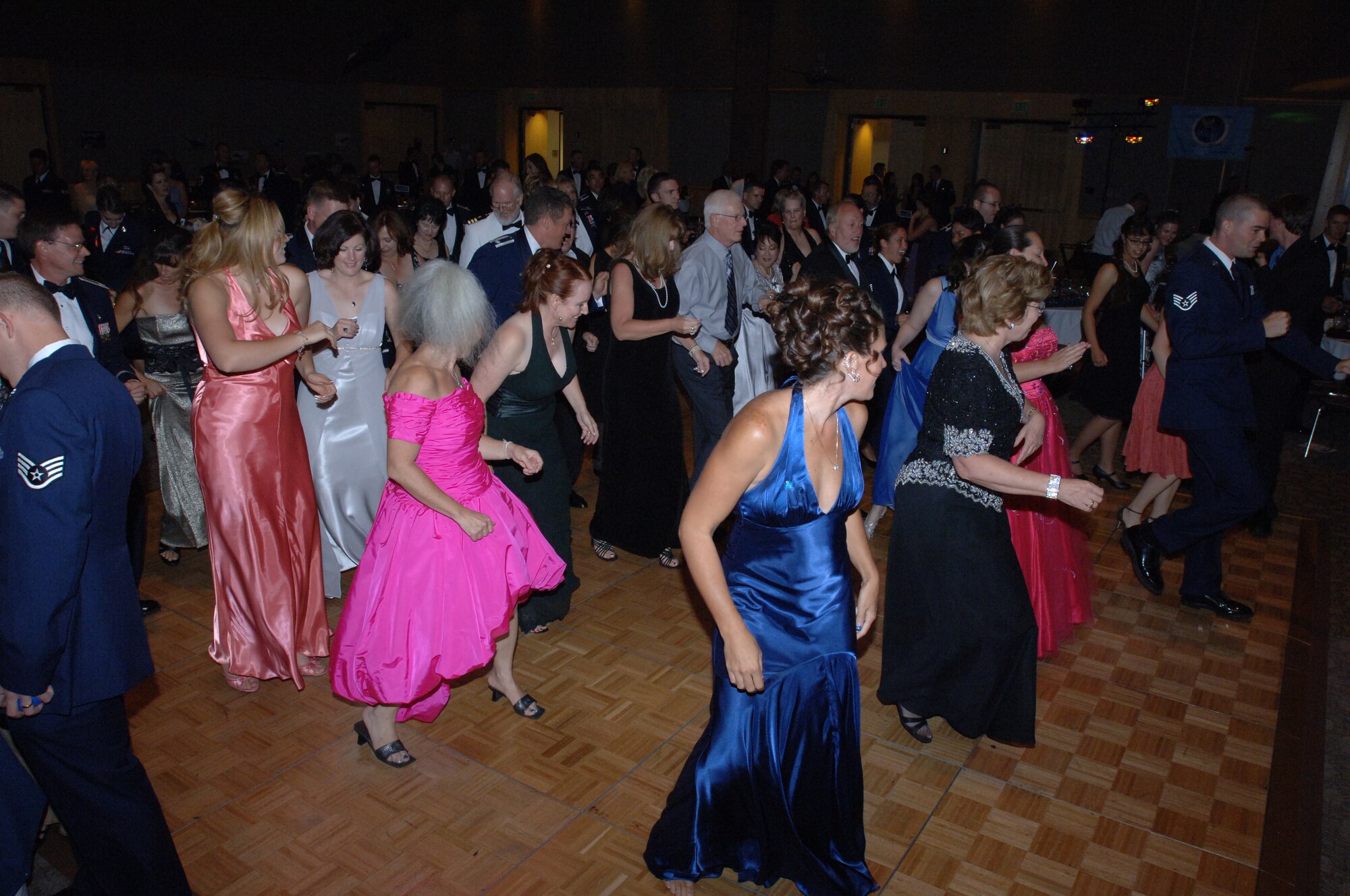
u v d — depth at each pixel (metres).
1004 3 14.08
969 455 2.53
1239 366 3.69
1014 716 2.78
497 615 2.60
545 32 18.34
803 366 1.91
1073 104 13.38
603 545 4.27
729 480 1.91
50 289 3.02
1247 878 2.45
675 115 17.52
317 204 3.93
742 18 15.93
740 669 1.94
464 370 4.39
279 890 2.27
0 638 1.70
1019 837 2.57
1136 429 4.37
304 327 3.17
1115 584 4.24
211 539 3.02
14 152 14.69
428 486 2.46
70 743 1.85
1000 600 2.70
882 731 3.06
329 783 2.68
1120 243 4.96
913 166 15.88
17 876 2.01
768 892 2.36
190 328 3.81
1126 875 2.44
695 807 2.20
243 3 16.66
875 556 4.41
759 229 4.64
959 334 2.62
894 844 2.53
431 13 19.22
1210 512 3.81
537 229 3.62
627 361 3.89
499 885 2.31
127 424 1.90
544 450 3.33
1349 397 6.41
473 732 2.95
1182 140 13.05
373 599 2.55
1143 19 13.18
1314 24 12.11
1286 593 4.21
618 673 3.33
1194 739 3.08
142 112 15.88
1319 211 12.50
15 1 14.19
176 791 2.63
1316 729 3.16
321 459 3.58
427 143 20.09
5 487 1.71
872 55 15.27
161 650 3.38
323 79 18.05
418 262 4.62
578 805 2.62
